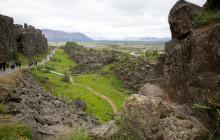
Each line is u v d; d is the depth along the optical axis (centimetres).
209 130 593
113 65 9044
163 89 1088
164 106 636
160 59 1341
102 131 796
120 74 7219
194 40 736
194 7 910
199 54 712
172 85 984
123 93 5503
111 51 14812
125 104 703
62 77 7119
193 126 559
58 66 11344
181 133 529
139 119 607
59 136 686
